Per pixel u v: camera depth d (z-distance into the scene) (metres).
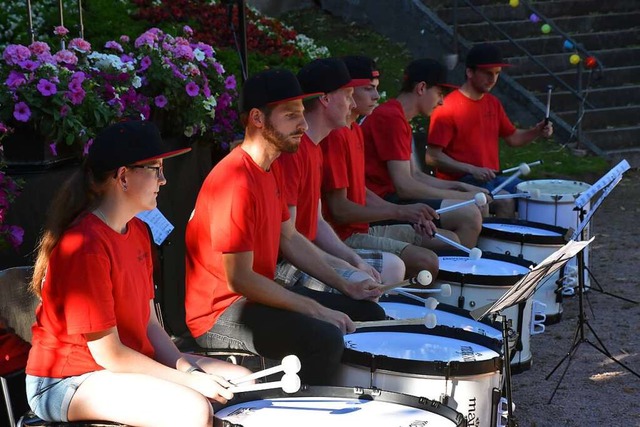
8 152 6.07
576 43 15.64
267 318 5.31
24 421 4.42
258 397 4.55
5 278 4.90
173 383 4.34
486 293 6.71
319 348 5.15
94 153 4.46
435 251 7.72
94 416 4.38
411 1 16.12
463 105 9.55
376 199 7.89
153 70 7.25
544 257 7.87
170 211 7.31
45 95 5.98
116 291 4.50
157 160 4.54
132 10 11.55
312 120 6.54
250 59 11.30
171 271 7.26
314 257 6.03
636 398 6.75
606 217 12.09
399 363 4.77
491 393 4.93
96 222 4.45
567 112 15.16
